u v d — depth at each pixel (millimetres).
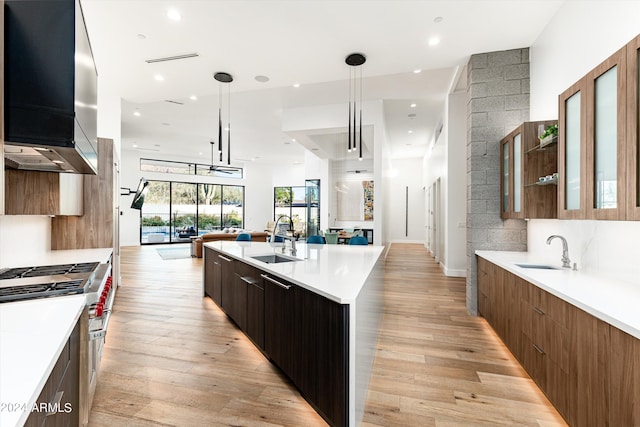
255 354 2848
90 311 1728
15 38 1406
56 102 1464
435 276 6270
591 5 2525
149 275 6383
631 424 1306
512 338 2715
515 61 3756
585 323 1640
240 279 3240
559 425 1901
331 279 2180
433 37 3424
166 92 4926
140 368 2582
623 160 1679
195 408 2062
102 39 3355
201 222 13469
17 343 1137
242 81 4457
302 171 14609
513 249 3809
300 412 2025
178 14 2936
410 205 12742
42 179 2633
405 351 2910
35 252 3084
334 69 4117
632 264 2064
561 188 2375
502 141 3738
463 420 1955
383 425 1911
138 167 11711
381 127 6297
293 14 2959
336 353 1777
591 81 1987
